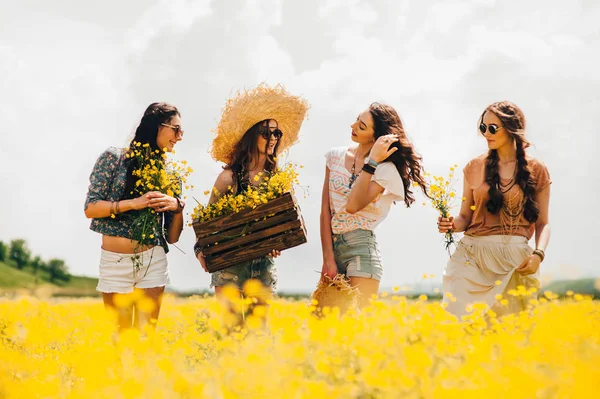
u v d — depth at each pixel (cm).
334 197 590
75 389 363
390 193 580
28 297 668
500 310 573
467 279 577
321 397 288
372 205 577
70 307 703
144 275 561
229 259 578
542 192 579
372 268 573
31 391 361
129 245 557
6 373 390
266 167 602
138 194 575
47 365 411
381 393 293
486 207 575
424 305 389
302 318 376
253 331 396
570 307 420
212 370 338
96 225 560
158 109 566
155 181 561
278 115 606
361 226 577
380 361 313
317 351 341
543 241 568
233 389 306
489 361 321
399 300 393
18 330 495
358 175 588
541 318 385
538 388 272
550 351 336
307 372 327
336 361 329
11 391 358
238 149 599
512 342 340
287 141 629
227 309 558
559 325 368
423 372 295
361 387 301
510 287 572
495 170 572
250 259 577
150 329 407
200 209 590
